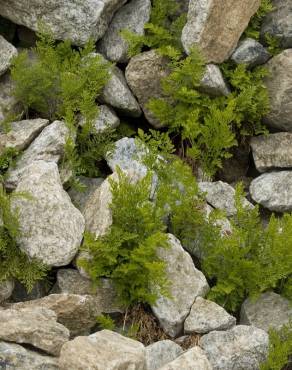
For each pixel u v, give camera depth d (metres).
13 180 1.93
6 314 1.66
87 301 1.77
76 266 1.85
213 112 2.06
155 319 1.84
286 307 1.84
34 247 1.81
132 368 1.59
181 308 1.81
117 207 1.84
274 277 1.83
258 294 1.84
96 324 1.82
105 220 1.84
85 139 2.03
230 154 2.09
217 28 2.09
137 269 1.81
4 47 2.09
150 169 1.93
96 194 1.92
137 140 1.97
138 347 1.64
